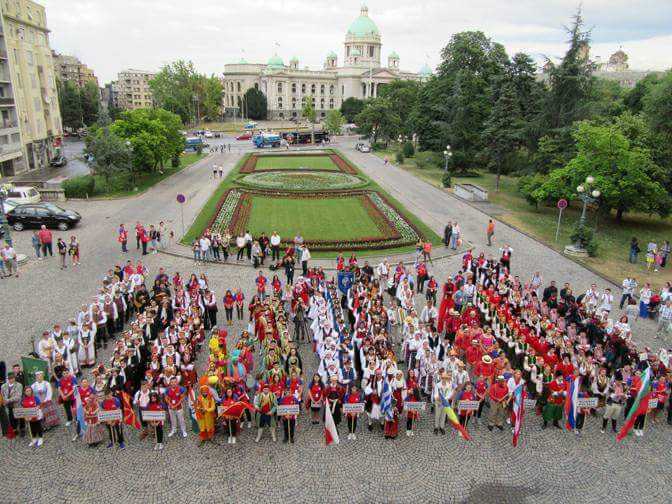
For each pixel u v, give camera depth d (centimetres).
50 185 5500
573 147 4975
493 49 7894
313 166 7719
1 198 3127
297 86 19838
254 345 2156
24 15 6875
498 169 6097
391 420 1599
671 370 1788
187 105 15562
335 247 3644
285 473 1464
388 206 4906
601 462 1547
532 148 5738
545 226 4438
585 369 1841
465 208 5088
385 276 2980
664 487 1442
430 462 1529
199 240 3341
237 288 2930
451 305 2388
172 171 6912
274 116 19650
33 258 3325
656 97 4488
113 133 5516
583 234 3650
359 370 1941
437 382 1694
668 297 2541
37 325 2359
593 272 3331
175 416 1608
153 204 4912
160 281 2483
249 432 1658
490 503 1367
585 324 2208
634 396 1675
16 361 2034
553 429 1712
